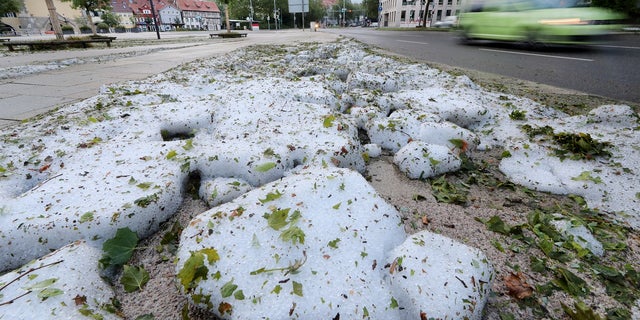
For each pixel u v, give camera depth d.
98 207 1.46
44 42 12.05
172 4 94.75
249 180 1.83
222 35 20.53
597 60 6.64
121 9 84.50
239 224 1.31
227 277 1.13
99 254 1.33
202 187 1.82
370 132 2.67
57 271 1.15
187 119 2.64
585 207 1.78
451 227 1.64
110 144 2.14
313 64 6.21
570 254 1.43
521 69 6.02
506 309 1.19
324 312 1.02
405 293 1.11
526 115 3.02
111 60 7.77
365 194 1.49
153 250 1.46
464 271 1.18
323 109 2.83
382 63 5.88
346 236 1.27
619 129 2.51
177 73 5.21
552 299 1.23
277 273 1.12
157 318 1.15
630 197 1.77
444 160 2.13
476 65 6.61
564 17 7.70
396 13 61.84
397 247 1.29
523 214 1.74
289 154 2.01
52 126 2.54
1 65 7.07
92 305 1.10
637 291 1.26
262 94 3.17
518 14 8.73
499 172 2.21
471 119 2.96
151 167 1.86
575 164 2.09
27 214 1.44
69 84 4.77
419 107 3.10
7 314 0.98
